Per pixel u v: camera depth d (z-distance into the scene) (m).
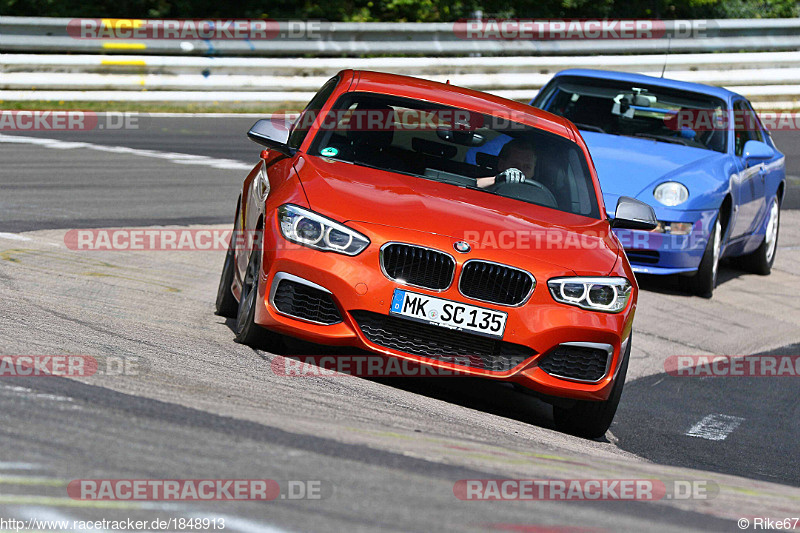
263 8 75.81
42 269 24.14
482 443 14.21
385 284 17.34
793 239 43.69
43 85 53.94
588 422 18.62
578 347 17.80
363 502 9.76
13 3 71.06
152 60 56.31
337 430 12.85
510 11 81.12
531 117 22.80
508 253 17.72
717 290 33.88
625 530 10.05
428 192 19.33
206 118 55.47
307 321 17.67
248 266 19.53
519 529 9.50
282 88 59.44
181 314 21.62
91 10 72.50
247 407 13.48
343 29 62.53
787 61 68.81
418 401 17.19
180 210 34.69
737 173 33.59
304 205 18.08
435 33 65.00
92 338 17.22
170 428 11.60
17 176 37.31
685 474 15.09
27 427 10.93
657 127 34.56
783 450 19.55
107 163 41.84
